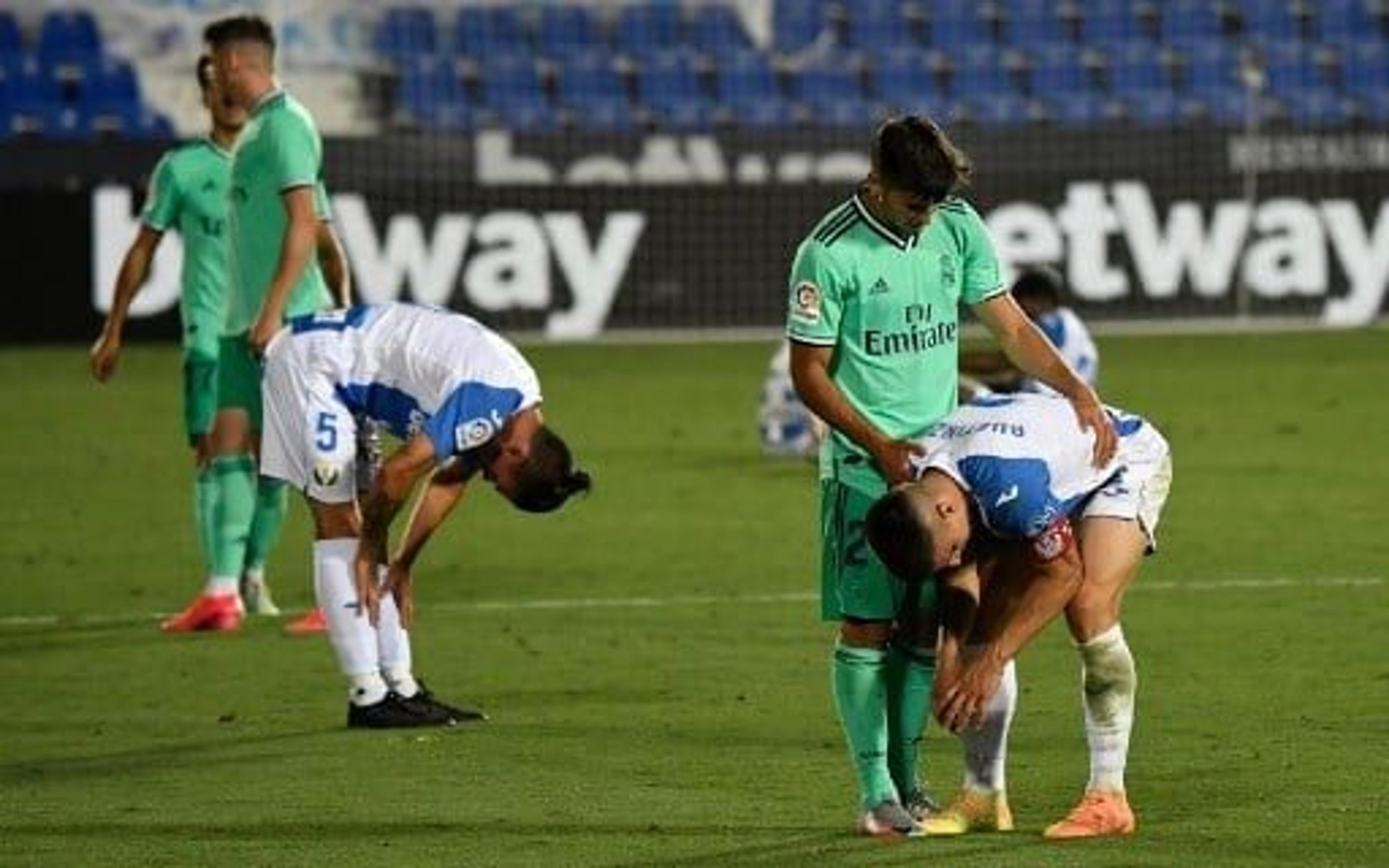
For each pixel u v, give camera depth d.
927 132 23.48
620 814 24.80
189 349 37.91
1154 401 64.00
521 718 30.02
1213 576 40.03
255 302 35.66
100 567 42.66
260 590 38.31
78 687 32.44
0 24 82.00
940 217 24.28
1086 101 87.62
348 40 84.12
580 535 45.53
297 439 29.19
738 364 72.12
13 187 72.94
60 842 23.81
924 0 88.44
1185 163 78.31
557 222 76.38
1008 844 23.30
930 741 28.34
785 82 86.88
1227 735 28.48
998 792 23.97
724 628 36.34
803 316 23.89
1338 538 43.59
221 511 36.62
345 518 29.47
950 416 23.20
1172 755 27.39
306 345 29.25
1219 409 62.22
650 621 37.09
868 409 24.16
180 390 66.62
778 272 77.88
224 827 24.41
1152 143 78.06
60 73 81.69
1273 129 78.62
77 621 37.69
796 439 55.03
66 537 45.81
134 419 61.84
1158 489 23.91
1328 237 79.06
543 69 85.94
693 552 43.59
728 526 46.41
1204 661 33.12
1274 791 25.50
